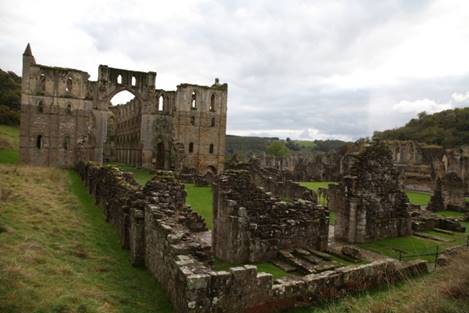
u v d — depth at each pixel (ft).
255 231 47.39
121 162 258.37
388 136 383.24
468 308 22.88
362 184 61.57
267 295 28.19
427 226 72.28
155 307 28.78
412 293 28.96
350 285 33.42
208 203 91.71
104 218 63.93
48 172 126.11
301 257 48.03
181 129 203.31
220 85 221.66
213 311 25.34
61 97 171.32
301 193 99.91
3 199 57.47
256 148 554.46
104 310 25.52
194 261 28.04
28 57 164.76
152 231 37.52
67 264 34.45
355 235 60.75
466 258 35.42
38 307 22.90
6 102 298.15
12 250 33.22
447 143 303.07
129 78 195.62
